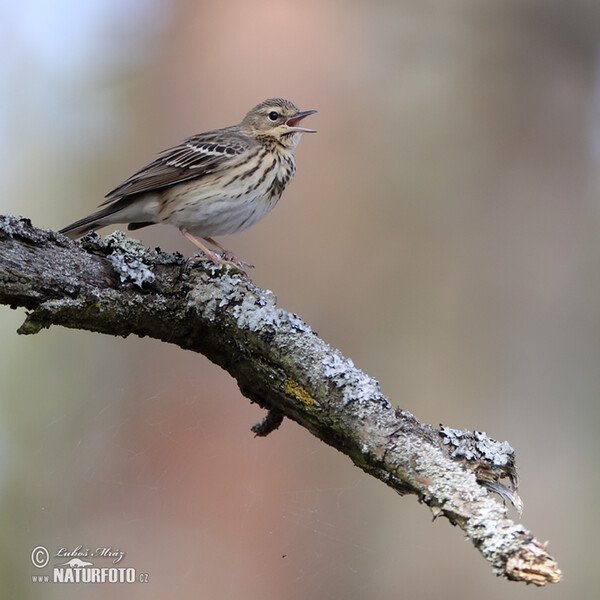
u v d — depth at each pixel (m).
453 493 5.86
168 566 12.38
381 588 12.10
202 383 13.32
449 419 13.13
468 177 14.22
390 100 14.47
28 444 13.47
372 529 12.37
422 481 6.01
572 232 14.24
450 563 12.10
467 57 14.62
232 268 7.56
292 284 13.60
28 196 15.13
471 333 13.56
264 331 7.07
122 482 12.99
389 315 13.54
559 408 13.37
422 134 14.36
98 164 14.98
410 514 12.34
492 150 14.38
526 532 5.52
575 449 13.25
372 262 13.75
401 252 13.79
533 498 13.00
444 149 14.31
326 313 13.52
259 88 14.57
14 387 13.74
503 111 14.50
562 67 14.71
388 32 14.63
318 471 12.69
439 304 13.63
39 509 12.93
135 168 14.76
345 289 13.60
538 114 14.59
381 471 6.34
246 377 7.41
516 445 13.19
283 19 14.66
